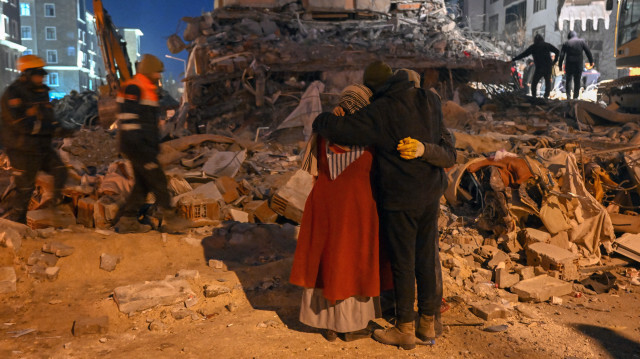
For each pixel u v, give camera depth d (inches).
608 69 1280.8
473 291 169.0
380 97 120.0
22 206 186.2
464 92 607.8
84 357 115.8
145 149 176.6
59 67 2576.3
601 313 161.3
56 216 190.2
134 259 169.6
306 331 134.2
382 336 128.4
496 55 697.0
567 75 640.4
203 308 144.2
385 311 144.2
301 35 605.3
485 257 200.7
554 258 187.6
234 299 150.1
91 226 194.1
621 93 584.4
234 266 172.7
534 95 637.3
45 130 180.2
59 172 189.5
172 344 123.6
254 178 287.9
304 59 522.0
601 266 204.1
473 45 693.3
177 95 1465.3
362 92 121.4
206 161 292.5
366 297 127.0
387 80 120.6
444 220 231.8
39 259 157.8
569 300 173.2
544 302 170.2
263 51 526.0
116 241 173.8
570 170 223.9
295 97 517.3
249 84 515.2
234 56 516.7
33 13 2546.8
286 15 645.3
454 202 248.2
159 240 179.8
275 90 524.1
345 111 121.0
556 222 212.7
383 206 119.8
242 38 556.7
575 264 194.4
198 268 169.0
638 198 258.5
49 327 130.0
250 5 634.2
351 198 122.7
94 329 127.0
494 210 215.6
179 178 237.3
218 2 647.8
